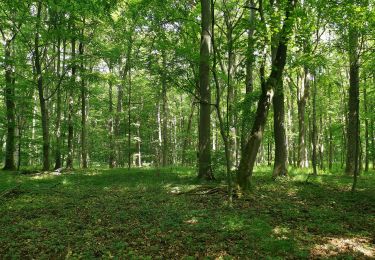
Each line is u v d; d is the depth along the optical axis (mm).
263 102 12234
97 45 21578
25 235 7805
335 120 35844
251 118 16484
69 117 23469
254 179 16344
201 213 9469
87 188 14406
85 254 6648
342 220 8773
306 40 11773
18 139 22094
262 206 10375
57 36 20078
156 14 17625
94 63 25828
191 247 6879
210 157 16141
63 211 10164
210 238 7441
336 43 14516
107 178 17578
